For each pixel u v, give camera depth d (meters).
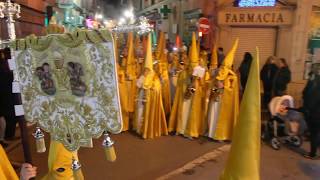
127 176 5.59
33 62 2.13
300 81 11.98
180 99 7.81
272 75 9.44
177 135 7.88
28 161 2.33
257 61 2.23
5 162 2.09
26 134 2.31
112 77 1.82
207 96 7.55
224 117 7.35
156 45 8.57
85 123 1.97
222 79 7.27
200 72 7.38
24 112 2.28
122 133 7.96
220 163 6.23
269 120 7.44
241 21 13.23
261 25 12.95
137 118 7.82
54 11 14.49
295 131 7.14
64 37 1.92
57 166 3.01
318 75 6.52
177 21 18.64
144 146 7.11
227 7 13.37
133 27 1.87
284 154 6.80
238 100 7.41
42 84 2.12
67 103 2.03
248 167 2.25
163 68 8.21
